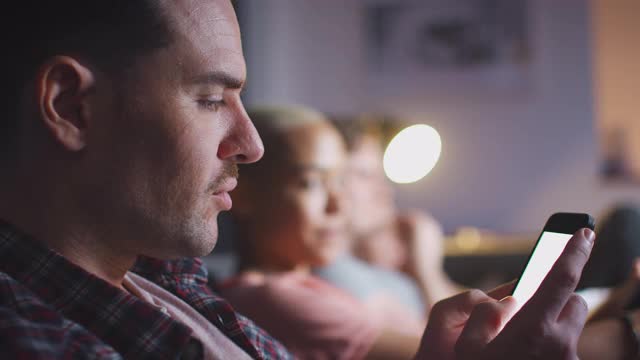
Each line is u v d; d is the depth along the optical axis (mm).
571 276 565
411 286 1905
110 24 551
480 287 3066
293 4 3799
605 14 3912
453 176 3887
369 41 3869
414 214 2221
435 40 3871
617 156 3924
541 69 3891
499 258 3098
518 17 3875
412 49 3871
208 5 587
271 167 1419
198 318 690
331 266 1581
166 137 561
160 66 560
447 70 3885
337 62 3852
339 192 1469
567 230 734
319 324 1352
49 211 560
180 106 566
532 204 3904
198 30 576
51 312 497
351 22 3857
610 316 1126
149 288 703
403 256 2115
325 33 3844
